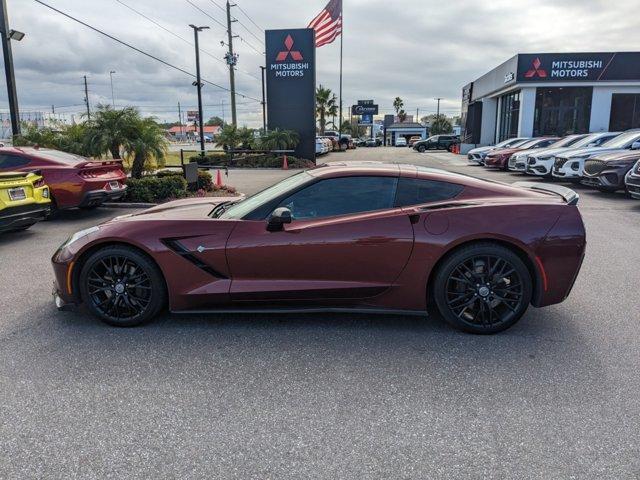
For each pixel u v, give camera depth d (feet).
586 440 8.86
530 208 13.23
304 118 88.74
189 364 11.91
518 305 13.20
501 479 7.91
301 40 86.43
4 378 11.25
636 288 17.38
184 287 13.64
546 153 51.06
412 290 13.34
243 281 13.57
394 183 13.79
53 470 8.20
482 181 14.43
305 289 13.38
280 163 85.66
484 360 11.99
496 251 13.01
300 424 9.43
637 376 11.13
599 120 98.43
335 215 13.61
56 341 13.24
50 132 47.80
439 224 13.05
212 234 13.51
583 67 95.30
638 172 32.17
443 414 9.72
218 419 9.61
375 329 13.89
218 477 8.00
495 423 9.39
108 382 11.06
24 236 27.27
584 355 12.21
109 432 9.22
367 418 9.61
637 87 96.78
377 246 13.10
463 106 157.28
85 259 13.97
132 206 37.24
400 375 11.29
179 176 41.16
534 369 11.51
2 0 44.60
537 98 99.40
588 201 37.63
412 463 8.30
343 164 15.24
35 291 17.49
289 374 11.38
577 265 13.19
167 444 8.86
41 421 9.57
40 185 26.73
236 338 13.37
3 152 30.48
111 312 14.10
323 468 8.20
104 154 42.96
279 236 13.30
